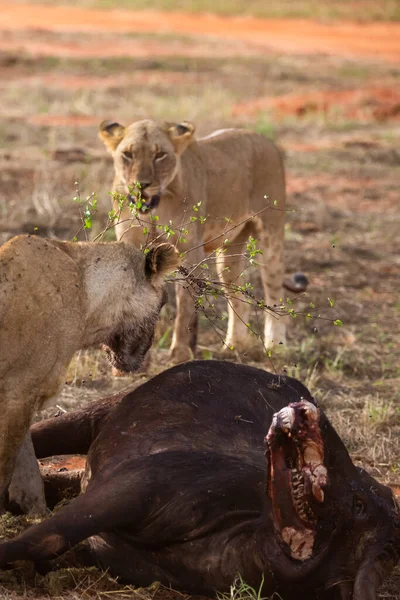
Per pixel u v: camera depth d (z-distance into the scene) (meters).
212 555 7.13
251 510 7.18
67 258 8.08
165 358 13.06
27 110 31.95
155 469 7.49
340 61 46.59
